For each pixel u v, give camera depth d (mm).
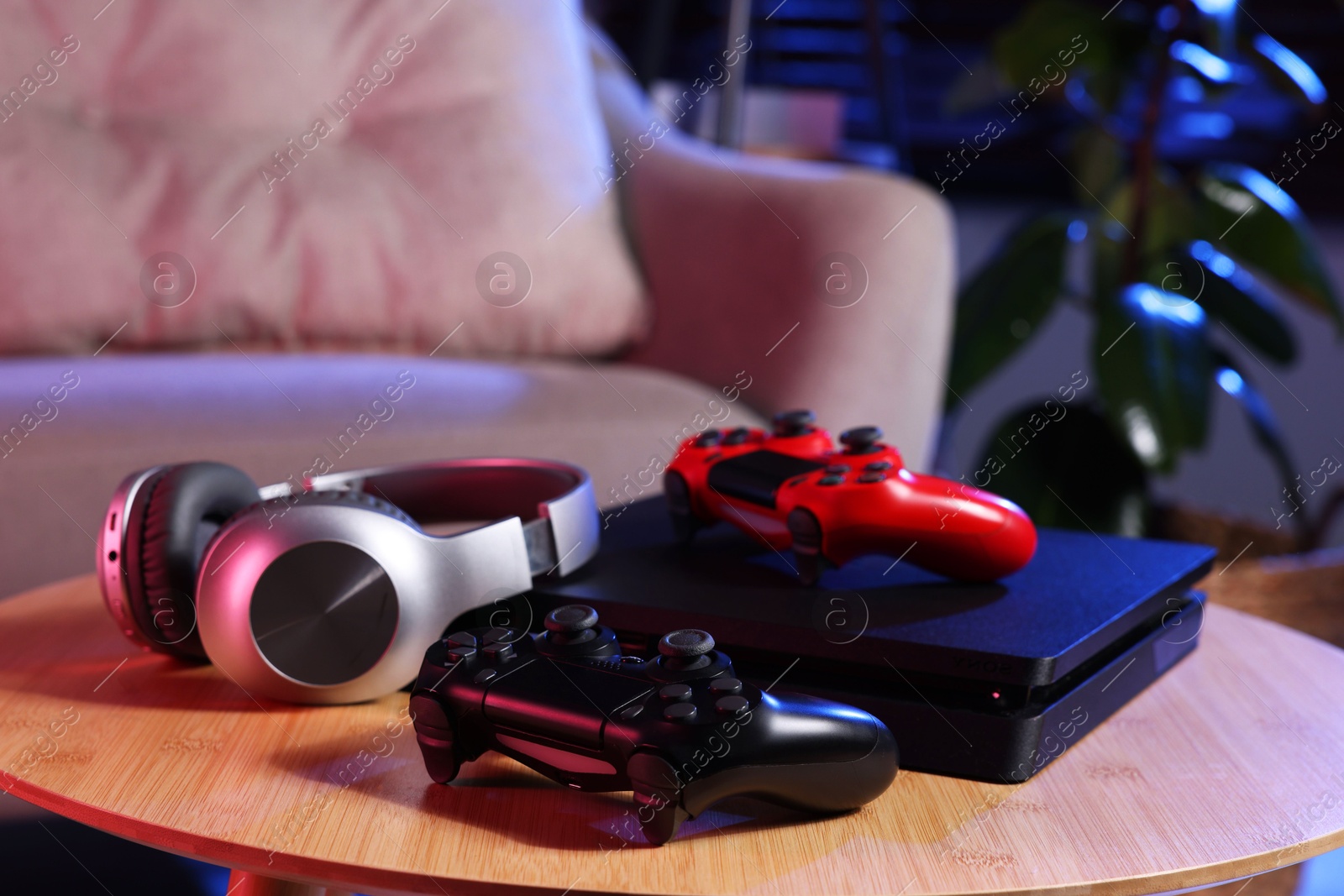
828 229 1611
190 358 1663
